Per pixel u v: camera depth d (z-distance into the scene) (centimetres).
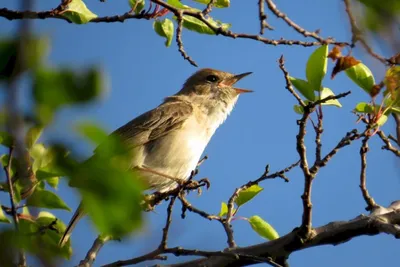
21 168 476
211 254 866
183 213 1059
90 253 1040
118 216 463
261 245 958
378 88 962
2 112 430
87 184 453
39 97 427
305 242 947
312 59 944
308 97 941
